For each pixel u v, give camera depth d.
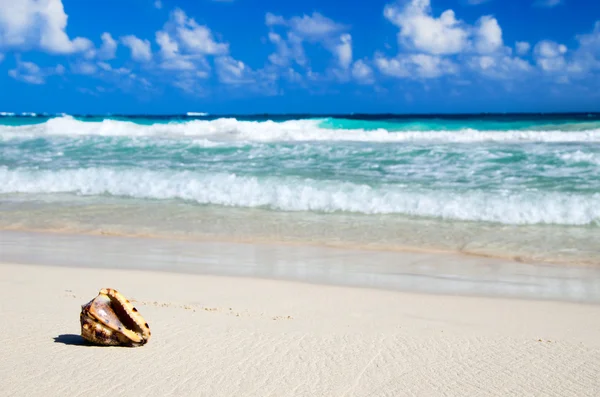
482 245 9.02
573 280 7.24
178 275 7.29
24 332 4.63
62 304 5.59
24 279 6.93
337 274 7.48
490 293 6.63
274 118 43.06
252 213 11.36
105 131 21.12
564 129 21.00
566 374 3.97
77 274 7.27
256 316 5.34
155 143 18.08
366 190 11.94
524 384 3.77
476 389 3.68
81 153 16.97
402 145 17.02
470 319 5.50
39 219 11.10
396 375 3.88
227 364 3.99
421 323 5.29
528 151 15.31
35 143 18.67
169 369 3.87
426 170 13.70
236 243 9.29
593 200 10.77
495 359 4.25
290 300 6.09
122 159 15.95
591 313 5.79
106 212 11.59
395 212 11.16
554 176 12.70
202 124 21.27
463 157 14.84
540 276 7.43
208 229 10.21
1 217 11.27
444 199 11.26
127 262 8.10
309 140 18.80
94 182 13.70
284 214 11.27
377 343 4.57
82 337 4.34
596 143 17.05
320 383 3.70
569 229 9.90
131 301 5.89
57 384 3.58
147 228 10.34
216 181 13.07
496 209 10.79
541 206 10.74
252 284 6.83
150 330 4.76
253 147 17.08
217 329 4.84
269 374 3.83
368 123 23.20
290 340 4.57
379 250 8.80
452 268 7.82
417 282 7.12
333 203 11.65
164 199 12.73
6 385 3.55
